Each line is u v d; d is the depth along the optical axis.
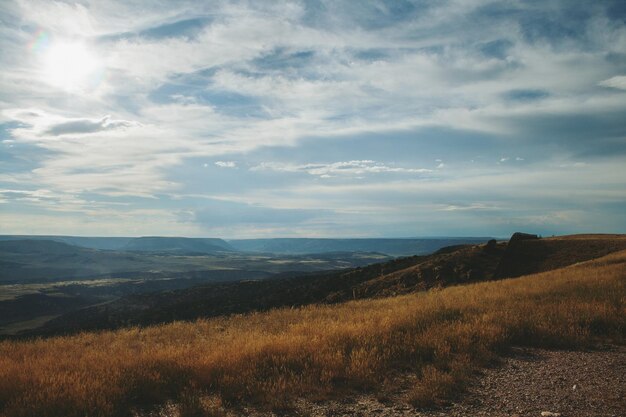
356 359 8.12
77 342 14.73
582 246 42.59
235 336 12.30
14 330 82.69
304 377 7.58
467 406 6.39
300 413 6.16
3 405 6.48
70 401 6.35
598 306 12.10
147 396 6.92
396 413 6.19
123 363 8.40
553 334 9.93
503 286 21.66
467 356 8.53
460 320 11.28
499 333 9.91
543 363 8.45
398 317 12.27
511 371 7.99
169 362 8.33
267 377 7.68
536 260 41.75
